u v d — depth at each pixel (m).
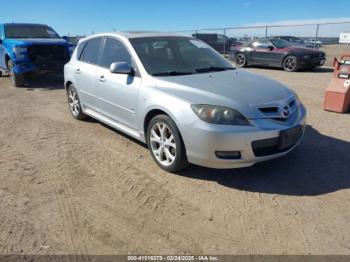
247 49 15.54
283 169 4.20
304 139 5.22
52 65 10.55
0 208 3.47
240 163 3.63
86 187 3.88
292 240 2.89
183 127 3.72
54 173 4.26
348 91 6.69
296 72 13.61
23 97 9.16
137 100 4.41
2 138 5.68
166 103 3.91
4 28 11.30
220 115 3.57
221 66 5.04
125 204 3.51
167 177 4.06
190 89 3.91
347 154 4.63
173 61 4.75
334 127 5.83
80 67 5.94
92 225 3.16
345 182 3.86
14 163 4.60
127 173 4.20
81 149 5.05
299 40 18.44
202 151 3.64
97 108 5.58
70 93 6.60
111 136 5.61
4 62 11.35
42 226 3.16
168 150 4.11
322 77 11.91
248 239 2.92
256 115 3.61
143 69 4.45
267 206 3.41
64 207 3.47
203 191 3.72
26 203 3.56
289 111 3.87
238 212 3.32
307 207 3.38
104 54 5.38
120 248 2.85
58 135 5.74
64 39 11.64
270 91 4.02
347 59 6.71
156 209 3.40
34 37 11.38
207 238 2.95
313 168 4.22
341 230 3.01
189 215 3.29
